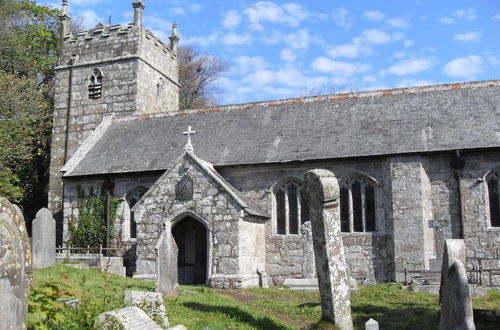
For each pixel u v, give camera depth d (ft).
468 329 27.76
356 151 70.90
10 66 119.24
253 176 75.25
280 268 71.87
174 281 48.65
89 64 102.83
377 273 67.97
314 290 59.88
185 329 29.86
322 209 35.86
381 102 79.25
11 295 21.72
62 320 24.99
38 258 59.72
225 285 64.34
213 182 67.82
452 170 67.67
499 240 64.54
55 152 101.96
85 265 66.33
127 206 81.25
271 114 84.12
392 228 67.67
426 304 48.39
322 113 80.79
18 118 99.96
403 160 68.28
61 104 103.45
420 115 74.13
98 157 86.99
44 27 132.77
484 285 63.46
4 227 21.63
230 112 87.81
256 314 41.34
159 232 69.15
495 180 66.28
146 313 32.65
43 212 61.05
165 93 109.50
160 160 80.79
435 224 66.85
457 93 76.33
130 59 100.27
